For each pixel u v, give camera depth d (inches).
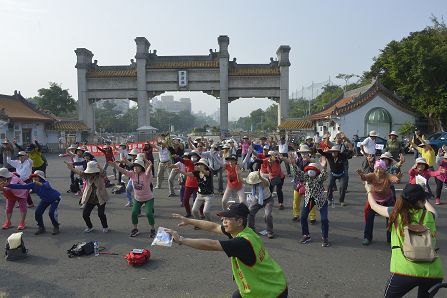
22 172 458.6
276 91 1627.7
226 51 1609.3
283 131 1588.3
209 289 227.8
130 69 1685.5
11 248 281.0
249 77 1626.5
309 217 384.2
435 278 148.3
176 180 705.6
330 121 1369.3
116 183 638.5
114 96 1653.5
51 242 327.3
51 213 348.2
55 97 2283.5
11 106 1467.8
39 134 1530.5
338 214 418.0
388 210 165.6
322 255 287.0
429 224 155.6
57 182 689.0
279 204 450.9
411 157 1028.5
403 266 150.3
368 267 261.6
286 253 292.2
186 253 293.9
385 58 1425.9
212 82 1630.2
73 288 231.5
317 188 309.0
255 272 141.2
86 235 346.6
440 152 476.4
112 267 265.7
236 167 365.1
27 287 233.9
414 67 1216.2
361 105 1295.5
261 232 346.0
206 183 358.0
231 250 138.2
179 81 1620.3
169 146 595.5
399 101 1295.5
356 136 1160.2
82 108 1646.2
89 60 1690.5
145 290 227.1
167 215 422.3
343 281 238.1
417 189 155.7
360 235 339.0
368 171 458.0
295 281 238.2
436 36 1350.9
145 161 344.2
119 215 422.9
